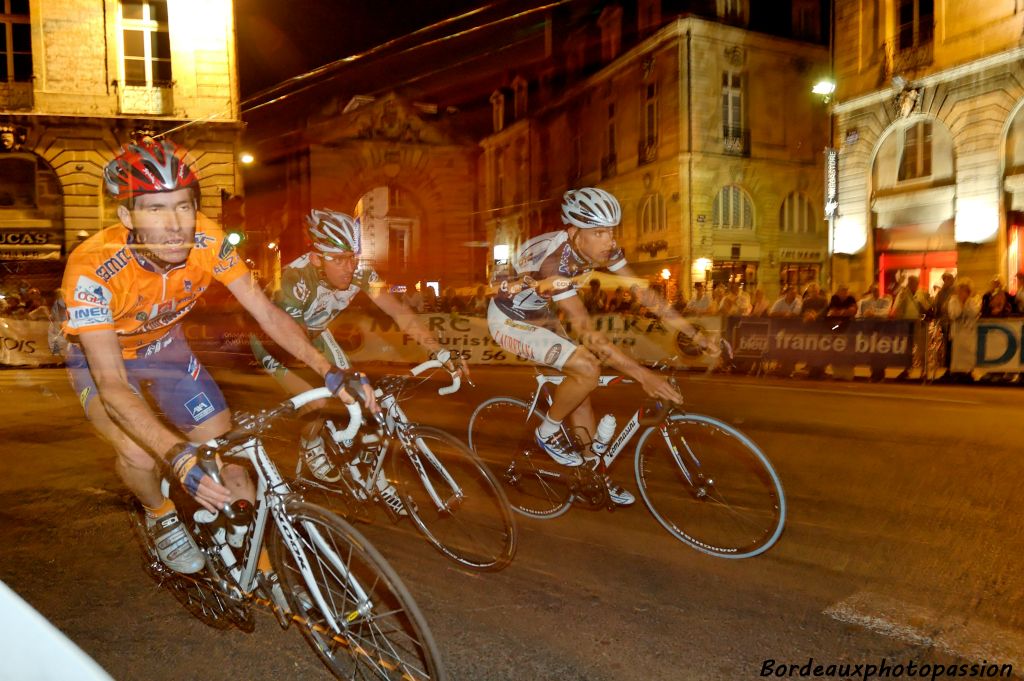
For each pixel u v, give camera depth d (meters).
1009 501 3.69
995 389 7.81
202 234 2.33
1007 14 13.29
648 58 20.14
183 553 2.33
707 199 19.16
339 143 31.20
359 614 1.93
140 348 2.50
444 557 3.11
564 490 3.49
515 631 2.46
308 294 3.18
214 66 20.16
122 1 19.70
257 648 2.39
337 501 3.34
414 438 2.93
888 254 15.95
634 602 2.66
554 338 3.19
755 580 2.82
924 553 3.04
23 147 18.92
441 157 31.97
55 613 2.66
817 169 20.64
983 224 13.89
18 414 7.01
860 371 9.67
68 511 3.85
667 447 3.18
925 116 14.84
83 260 2.14
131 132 19.62
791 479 4.14
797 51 20.09
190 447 1.85
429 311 12.24
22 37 19.27
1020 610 2.52
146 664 2.30
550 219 25.70
